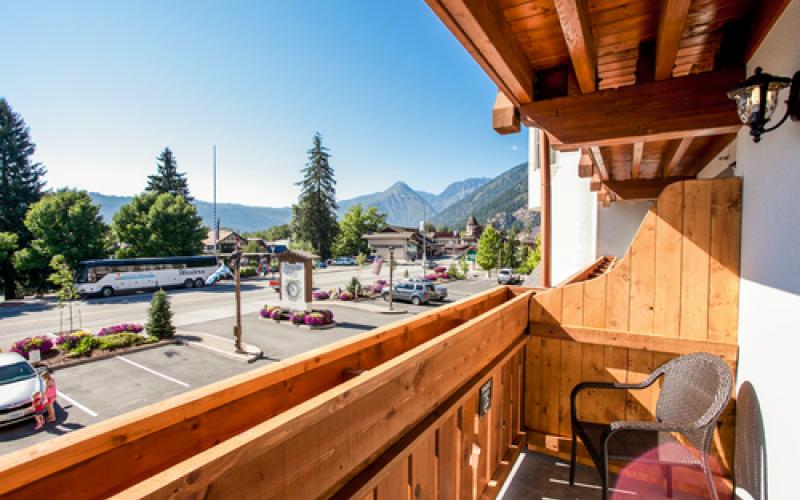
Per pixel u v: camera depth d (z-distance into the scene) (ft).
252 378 3.59
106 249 100.78
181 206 116.57
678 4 5.63
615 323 10.06
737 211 8.83
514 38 7.60
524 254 148.15
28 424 24.14
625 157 17.34
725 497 8.32
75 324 54.80
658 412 8.18
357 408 3.87
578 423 8.66
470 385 6.56
